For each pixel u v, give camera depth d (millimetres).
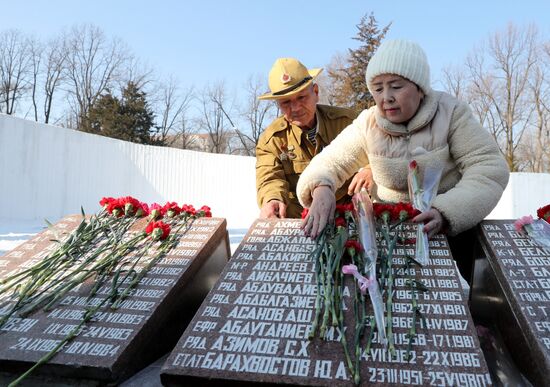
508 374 1779
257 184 3482
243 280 1999
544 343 1613
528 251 2055
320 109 3590
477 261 2268
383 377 1495
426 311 1754
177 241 2445
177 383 1588
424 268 1973
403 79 2186
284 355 1606
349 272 1841
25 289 2094
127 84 34844
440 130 2299
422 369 1517
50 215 15695
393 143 2383
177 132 37125
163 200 19688
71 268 2283
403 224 2215
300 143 3500
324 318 1701
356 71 33094
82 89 34062
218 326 1759
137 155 18984
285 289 1925
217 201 20594
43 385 1691
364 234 2010
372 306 1785
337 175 2584
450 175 2398
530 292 1834
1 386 1709
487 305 2119
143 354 1839
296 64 3379
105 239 2521
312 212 2291
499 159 2258
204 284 2404
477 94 32562
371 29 32906
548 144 31609
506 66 31750
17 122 14523
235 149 38062
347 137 2609
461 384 1461
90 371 1665
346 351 1571
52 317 1926
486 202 2150
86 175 17078
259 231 2348
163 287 2068
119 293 2029
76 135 16656
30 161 15008
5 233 10211
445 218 2115
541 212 2291
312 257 2082
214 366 1581
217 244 2576
